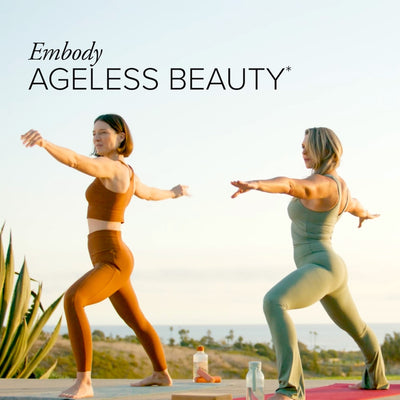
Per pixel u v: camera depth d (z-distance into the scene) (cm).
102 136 431
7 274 789
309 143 438
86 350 396
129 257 426
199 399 356
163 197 489
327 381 576
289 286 395
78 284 402
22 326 770
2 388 479
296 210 431
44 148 363
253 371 352
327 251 422
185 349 2445
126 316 459
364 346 464
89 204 425
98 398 390
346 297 441
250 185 375
